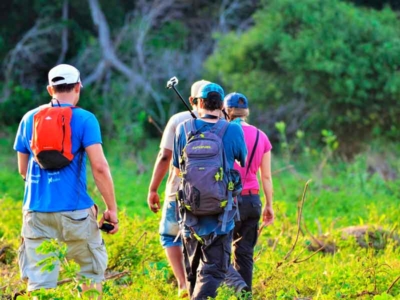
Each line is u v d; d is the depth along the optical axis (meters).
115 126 92.00
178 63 95.75
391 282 26.47
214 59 84.94
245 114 24.30
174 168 23.28
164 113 94.25
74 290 22.41
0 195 57.25
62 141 20.55
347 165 74.81
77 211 20.80
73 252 21.16
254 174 23.97
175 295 25.39
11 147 88.44
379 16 83.56
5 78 100.31
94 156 20.89
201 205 20.77
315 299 24.73
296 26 81.88
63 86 21.23
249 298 23.09
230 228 21.33
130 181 67.69
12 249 31.88
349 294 25.17
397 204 51.12
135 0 102.94
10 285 26.22
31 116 21.42
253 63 82.81
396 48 77.50
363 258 29.72
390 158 78.44
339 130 81.44
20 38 102.62
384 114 79.25
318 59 77.38
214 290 21.12
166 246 25.53
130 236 29.92
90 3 96.19
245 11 105.00
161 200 31.91
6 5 101.44
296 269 28.67
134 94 93.06
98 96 95.81
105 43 95.00
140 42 94.44
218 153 20.92
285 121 86.62
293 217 43.31
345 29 78.56
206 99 21.50
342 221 44.62
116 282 27.39
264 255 31.09
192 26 104.75
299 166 79.06
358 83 77.31
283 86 82.44
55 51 100.38
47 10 99.69
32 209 20.83
